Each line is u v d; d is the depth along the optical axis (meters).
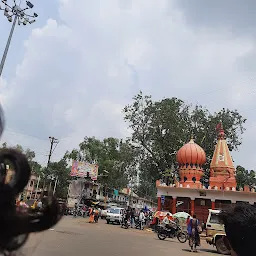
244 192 29.53
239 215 1.87
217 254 16.19
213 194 30.78
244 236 1.81
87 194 47.53
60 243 11.76
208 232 17.48
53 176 58.78
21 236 1.24
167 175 34.12
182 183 34.00
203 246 20.25
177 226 21.66
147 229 28.70
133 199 82.00
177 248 16.53
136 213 34.28
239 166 49.28
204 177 39.22
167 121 34.25
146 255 11.98
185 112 37.22
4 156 1.23
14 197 1.21
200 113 37.28
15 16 19.97
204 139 37.41
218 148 35.22
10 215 1.17
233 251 1.90
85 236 15.71
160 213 26.75
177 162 36.31
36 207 1.38
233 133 37.69
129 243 15.38
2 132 1.28
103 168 58.72
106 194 64.69
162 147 35.47
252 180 48.41
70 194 46.81
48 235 13.77
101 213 39.28
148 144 36.53
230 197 30.14
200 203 31.64
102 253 10.84
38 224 1.31
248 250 1.78
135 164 37.34
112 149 61.19
